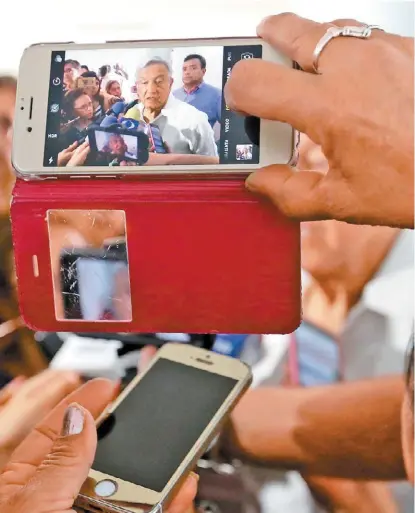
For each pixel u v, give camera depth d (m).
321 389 0.60
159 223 0.53
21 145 0.53
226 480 0.56
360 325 0.62
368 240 0.64
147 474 0.55
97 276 0.56
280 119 0.49
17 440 0.57
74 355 0.63
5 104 0.69
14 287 0.64
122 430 0.58
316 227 0.64
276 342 0.62
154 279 0.56
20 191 0.53
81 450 0.51
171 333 0.61
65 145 0.53
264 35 0.53
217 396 0.59
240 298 0.57
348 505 0.55
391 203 0.48
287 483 0.56
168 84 0.54
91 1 0.78
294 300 0.57
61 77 0.55
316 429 0.58
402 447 0.56
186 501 0.55
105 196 0.52
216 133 0.53
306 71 0.50
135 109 0.54
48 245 0.54
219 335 0.63
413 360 0.60
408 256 0.63
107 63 0.55
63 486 0.49
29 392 0.60
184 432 0.57
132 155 0.53
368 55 0.48
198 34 0.76
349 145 0.47
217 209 0.52
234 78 0.50
